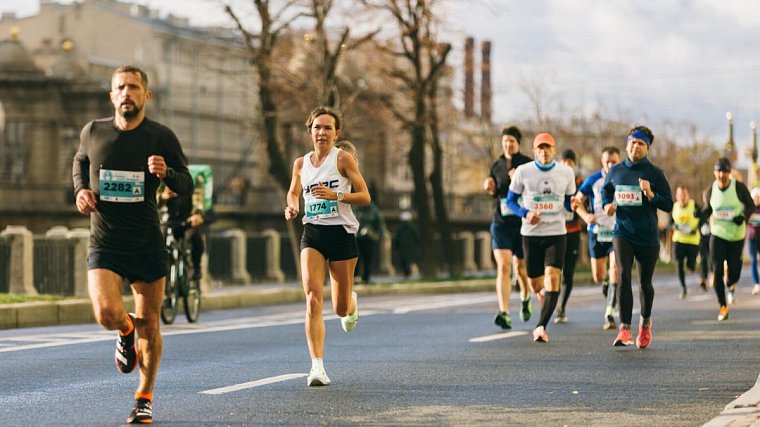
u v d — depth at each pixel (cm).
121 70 944
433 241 4222
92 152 944
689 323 2022
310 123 1206
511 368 1372
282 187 3988
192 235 2138
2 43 8244
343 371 1341
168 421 985
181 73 10244
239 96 10612
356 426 966
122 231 942
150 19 10706
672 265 5606
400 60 4675
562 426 973
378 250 5081
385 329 1939
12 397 1129
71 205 6994
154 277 955
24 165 8131
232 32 4044
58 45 10688
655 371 1341
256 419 997
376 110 5175
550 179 1647
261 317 2311
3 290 2725
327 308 2575
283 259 4556
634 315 2233
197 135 10169
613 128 8944
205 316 2369
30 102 8119
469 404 1091
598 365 1400
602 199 1602
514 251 1909
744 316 2175
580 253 5822
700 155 10969
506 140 1822
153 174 944
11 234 2720
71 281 2770
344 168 1195
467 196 7981
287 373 1320
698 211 2844
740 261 2092
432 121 4272
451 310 2453
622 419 1010
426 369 1362
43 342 1692
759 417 976
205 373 1322
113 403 1089
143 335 970
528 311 1938
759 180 6525
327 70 3947
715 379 1272
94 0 10856
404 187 10100
